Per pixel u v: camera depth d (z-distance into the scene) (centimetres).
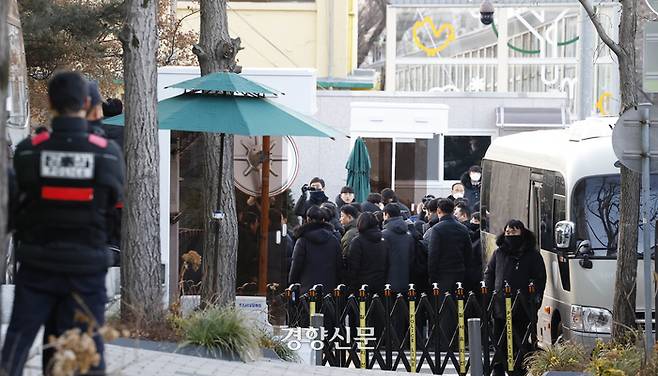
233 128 2075
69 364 985
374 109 4481
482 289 2523
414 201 4656
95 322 1059
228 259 2308
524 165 3056
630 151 2047
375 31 7694
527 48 6188
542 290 2550
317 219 2645
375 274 2652
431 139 4688
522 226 2575
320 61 5966
